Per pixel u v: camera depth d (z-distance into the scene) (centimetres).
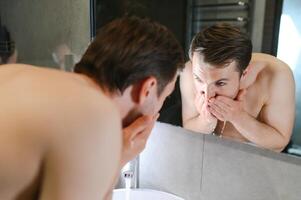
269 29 71
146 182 110
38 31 125
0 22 134
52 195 41
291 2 67
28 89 43
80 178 41
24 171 40
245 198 85
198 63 82
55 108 41
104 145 43
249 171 83
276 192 79
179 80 87
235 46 76
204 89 83
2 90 44
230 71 77
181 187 100
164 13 87
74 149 40
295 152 71
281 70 70
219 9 77
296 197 76
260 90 74
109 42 54
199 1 80
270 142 75
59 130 40
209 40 79
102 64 53
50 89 43
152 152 106
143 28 55
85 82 49
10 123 40
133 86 55
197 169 95
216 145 88
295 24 67
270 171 79
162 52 55
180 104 89
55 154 40
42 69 49
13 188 41
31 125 40
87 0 109
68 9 115
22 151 40
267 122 75
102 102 44
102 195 45
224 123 82
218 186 91
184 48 85
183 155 97
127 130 61
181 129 96
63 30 118
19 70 49
